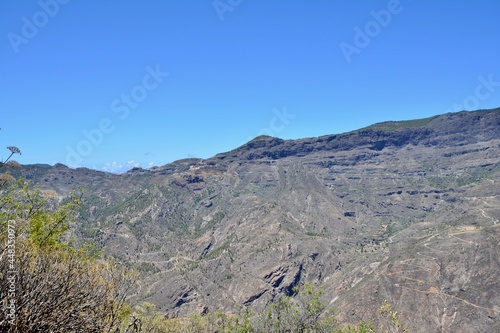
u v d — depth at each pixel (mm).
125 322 12383
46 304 8031
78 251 11555
